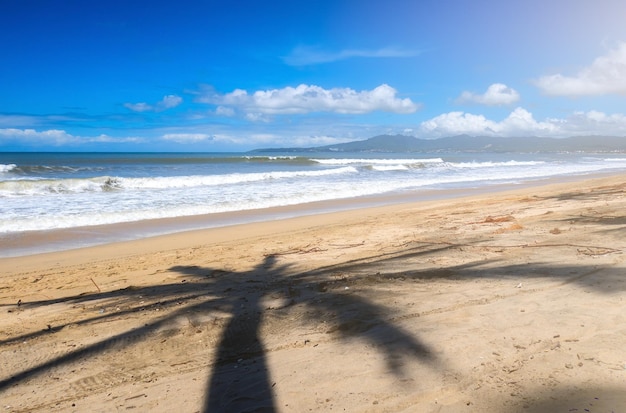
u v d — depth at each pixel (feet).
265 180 83.71
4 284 23.77
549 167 145.59
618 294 15.05
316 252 28.09
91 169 101.91
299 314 15.34
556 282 16.94
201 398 10.35
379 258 24.61
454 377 10.33
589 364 10.50
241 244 32.63
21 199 53.06
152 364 12.41
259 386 10.62
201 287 20.84
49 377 12.05
